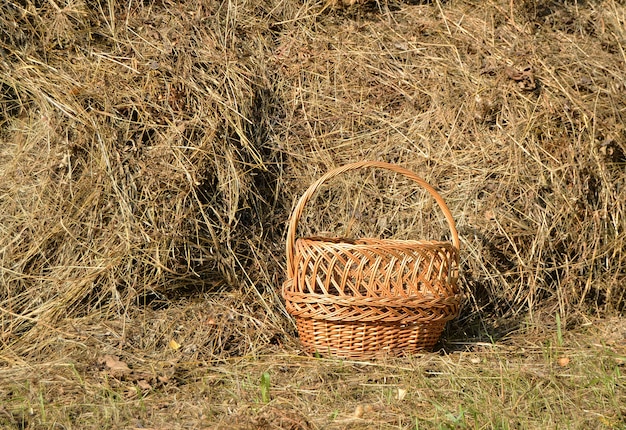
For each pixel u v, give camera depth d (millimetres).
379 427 3805
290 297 4586
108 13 5746
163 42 5645
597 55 6188
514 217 5453
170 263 5047
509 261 5453
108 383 4234
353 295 4594
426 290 4555
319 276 4773
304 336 4703
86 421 3883
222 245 5215
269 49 6059
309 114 5836
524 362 4668
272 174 5605
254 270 5285
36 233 4984
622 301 5621
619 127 5801
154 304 5043
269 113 5777
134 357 4629
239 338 4926
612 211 5641
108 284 4938
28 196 5086
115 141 5113
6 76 5367
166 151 5168
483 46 6066
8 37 5504
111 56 5520
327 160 5684
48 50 5492
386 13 6379
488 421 3791
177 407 4043
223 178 5289
